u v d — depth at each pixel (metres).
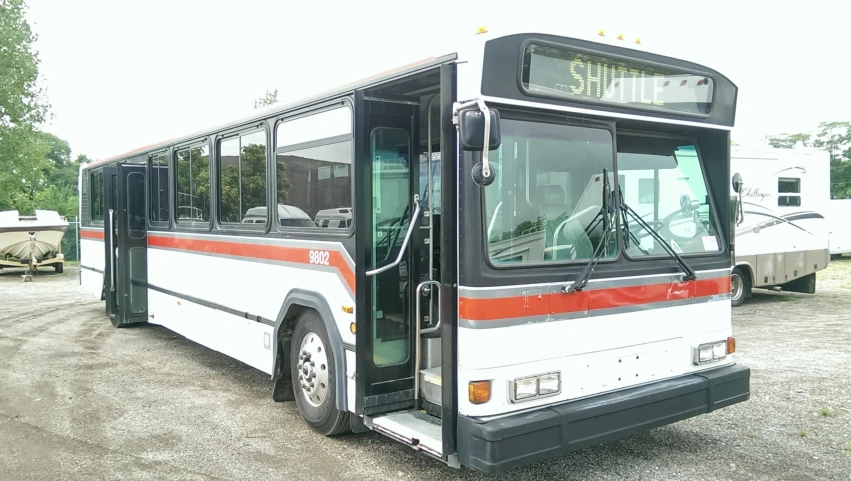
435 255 5.24
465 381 3.87
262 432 5.62
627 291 4.43
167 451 5.17
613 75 4.41
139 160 9.93
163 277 9.12
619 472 4.73
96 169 11.64
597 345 4.28
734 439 5.44
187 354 8.84
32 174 26.17
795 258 14.30
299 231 5.69
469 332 3.85
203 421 5.92
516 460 3.74
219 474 4.71
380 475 4.69
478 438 3.74
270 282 6.21
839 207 22.12
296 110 5.76
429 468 4.83
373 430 5.29
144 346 9.37
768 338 9.98
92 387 7.11
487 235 3.89
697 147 5.14
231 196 7.04
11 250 20.44
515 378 3.92
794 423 5.84
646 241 4.63
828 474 4.70
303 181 5.67
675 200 4.93
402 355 5.09
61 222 21.55
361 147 4.84
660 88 4.67
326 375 5.43
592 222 4.34
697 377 4.72
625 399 4.22
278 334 6.06
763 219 13.69
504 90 3.91
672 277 4.68
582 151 4.32
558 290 4.10
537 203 4.11
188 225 8.16
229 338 7.12
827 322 11.55
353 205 4.90
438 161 5.42
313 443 5.36
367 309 4.87
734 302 13.54
